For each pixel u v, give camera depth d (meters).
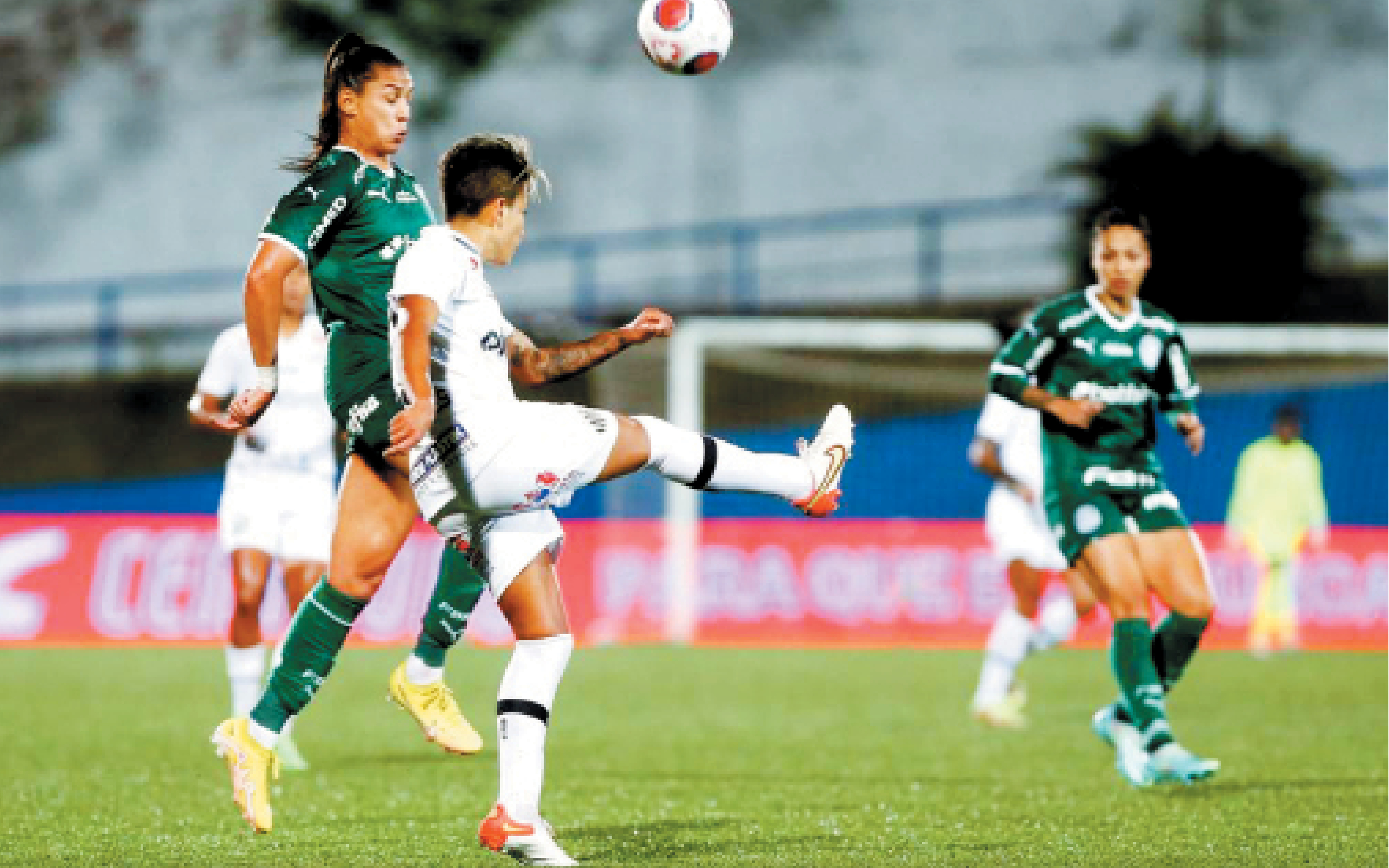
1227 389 78.75
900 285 103.06
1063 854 19.67
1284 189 91.44
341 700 40.75
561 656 17.95
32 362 99.44
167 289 103.88
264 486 28.47
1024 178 104.50
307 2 104.44
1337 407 77.88
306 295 28.52
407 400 16.89
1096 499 25.64
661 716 37.88
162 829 21.97
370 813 23.61
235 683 28.72
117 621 56.91
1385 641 58.22
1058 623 35.53
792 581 58.88
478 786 26.70
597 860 19.14
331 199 18.98
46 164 106.00
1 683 44.75
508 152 17.97
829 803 24.72
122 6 106.75
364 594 18.81
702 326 58.88
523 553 17.86
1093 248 25.83
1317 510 55.16
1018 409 34.62
